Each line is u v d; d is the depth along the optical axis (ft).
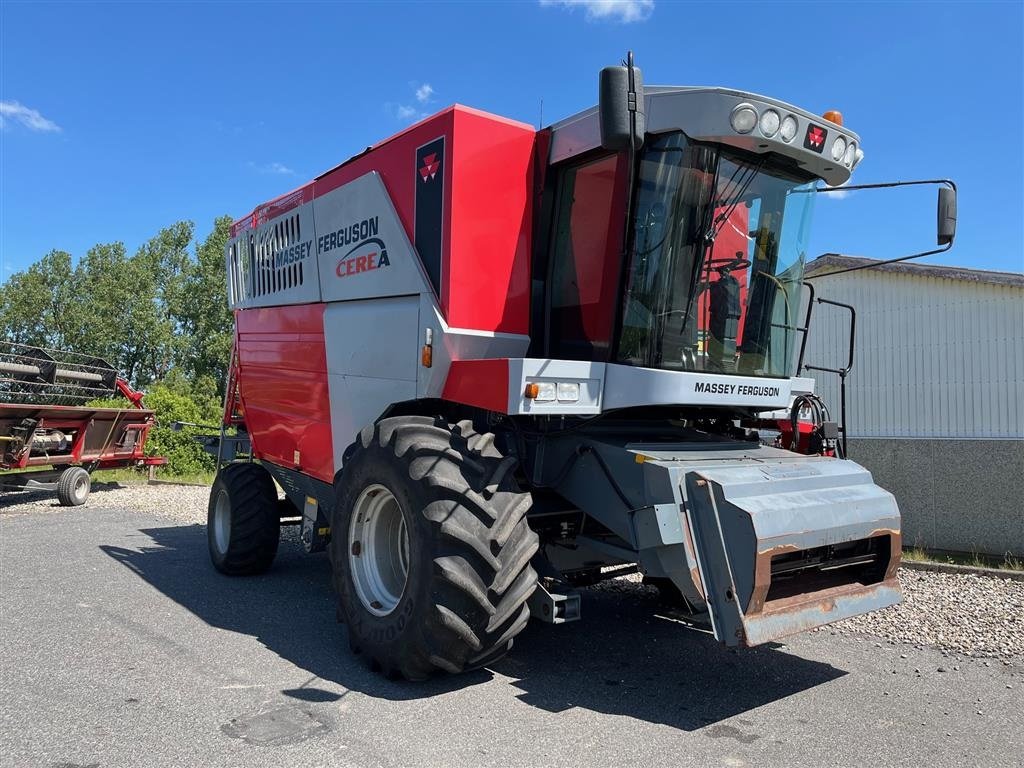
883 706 13.30
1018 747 11.69
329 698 12.91
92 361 48.78
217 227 181.27
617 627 17.98
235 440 26.17
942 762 11.11
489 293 15.25
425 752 10.88
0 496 44.24
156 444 59.16
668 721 12.35
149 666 14.49
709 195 13.99
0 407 37.35
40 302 188.24
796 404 18.61
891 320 40.27
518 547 12.91
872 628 18.22
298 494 21.15
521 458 15.05
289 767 10.35
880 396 40.42
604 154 14.93
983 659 16.08
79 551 26.61
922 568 24.63
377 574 14.83
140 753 10.73
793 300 16.17
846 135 14.73
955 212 14.85
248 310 23.85
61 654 15.15
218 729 11.58
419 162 15.78
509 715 12.37
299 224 20.47
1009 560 27.35
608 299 14.52
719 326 14.79
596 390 14.12
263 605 19.38
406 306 15.94
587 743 11.35
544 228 15.94
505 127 15.56
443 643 12.56
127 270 185.68
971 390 37.73
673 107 13.66
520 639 16.85
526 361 13.03
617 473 13.58
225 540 22.57
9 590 20.62
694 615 13.65
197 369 182.29
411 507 13.07
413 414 16.63
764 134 13.42
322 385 19.17
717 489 12.34
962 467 29.30
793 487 13.38
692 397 14.02
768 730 12.10
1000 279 36.63
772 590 13.07
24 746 10.92
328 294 18.86
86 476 40.91
